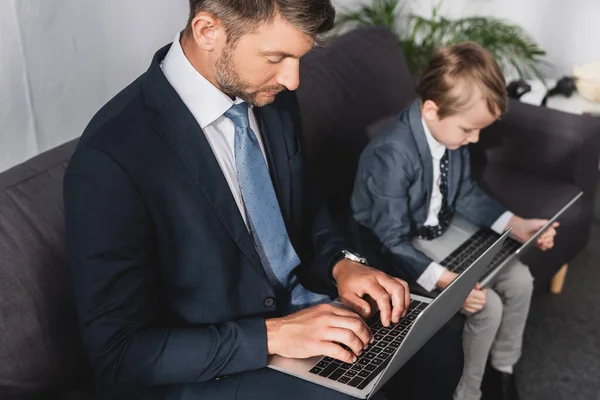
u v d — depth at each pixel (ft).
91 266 4.00
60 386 4.64
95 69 6.18
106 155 3.96
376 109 6.98
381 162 5.85
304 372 4.25
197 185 4.16
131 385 4.48
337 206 6.73
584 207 7.63
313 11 3.74
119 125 4.05
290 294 4.82
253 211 4.50
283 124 4.78
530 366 7.00
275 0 3.69
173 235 4.18
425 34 10.33
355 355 4.32
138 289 4.13
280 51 3.85
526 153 7.52
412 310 4.84
